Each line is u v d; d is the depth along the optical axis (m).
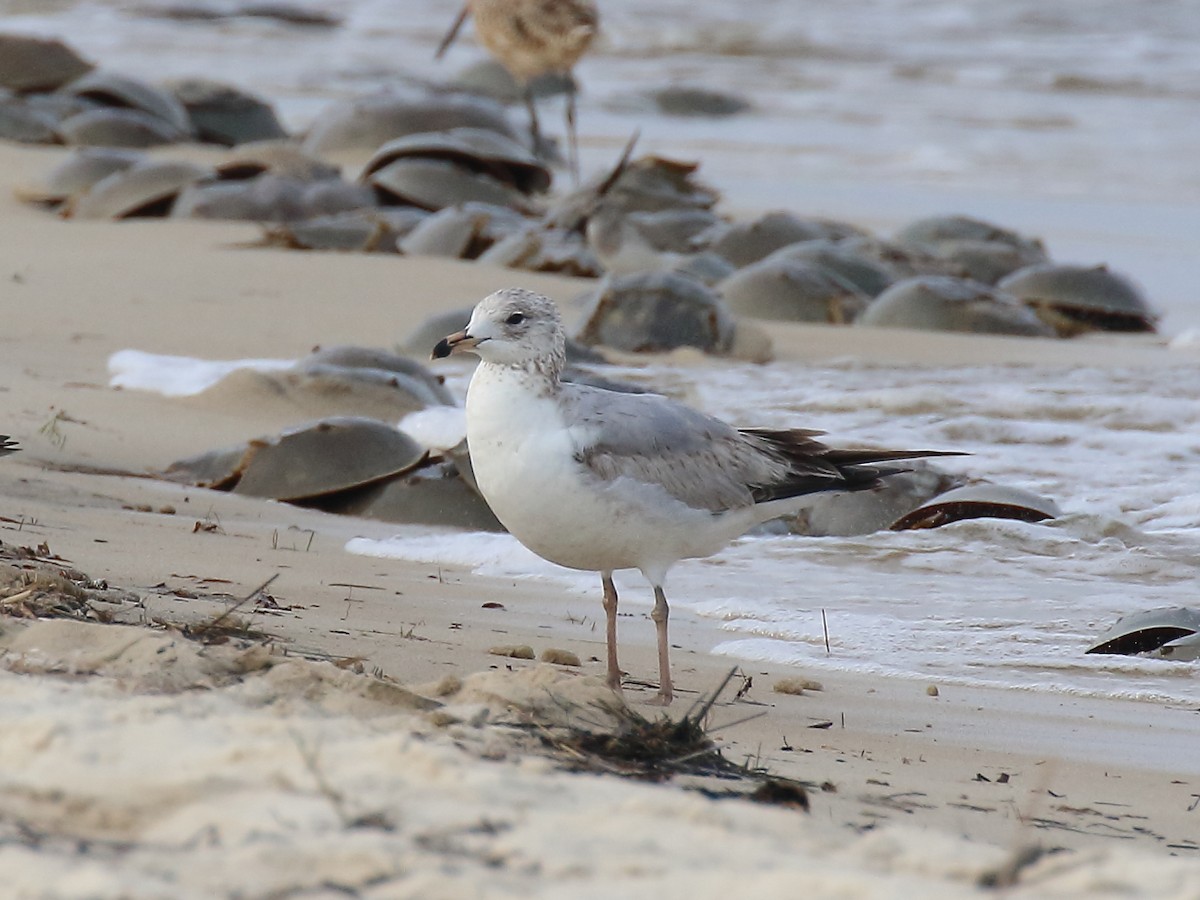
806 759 7.25
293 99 44.84
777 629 10.53
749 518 8.41
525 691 6.64
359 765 5.26
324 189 28.84
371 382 16.05
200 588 9.34
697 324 20.64
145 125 35.19
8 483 12.11
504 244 25.73
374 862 4.42
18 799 4.83
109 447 14.33
